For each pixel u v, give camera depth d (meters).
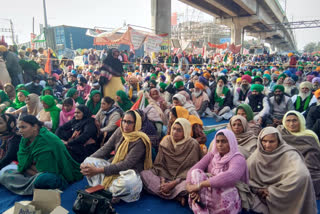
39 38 19.08
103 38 17.66
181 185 2.81
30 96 4.61
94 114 4.89
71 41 23.64
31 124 2.91
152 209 2.75
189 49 30.44
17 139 3.36
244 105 4.08
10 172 3.12
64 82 9.61
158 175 3.08
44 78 8.08
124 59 14.70
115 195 2.77
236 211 2.42
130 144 3.02
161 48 19.67
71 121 3.85
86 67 13.62
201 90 6.61
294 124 3.22
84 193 2.38
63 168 3.12
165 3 23.89
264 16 41.69
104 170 2.83
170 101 6.80
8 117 3.30
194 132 3.76
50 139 3.00
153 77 9.11
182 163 2.96
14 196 3.00
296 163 2.49
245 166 2.51
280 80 7.72
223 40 50.25
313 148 3.03
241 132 3.43
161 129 4.15
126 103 4.99
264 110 5.10
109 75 5.53
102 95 5.74
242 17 38.75
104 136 3.91
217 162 2.55
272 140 2.66
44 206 2.47
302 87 5.45
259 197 2.64
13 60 7.59
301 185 2.36
